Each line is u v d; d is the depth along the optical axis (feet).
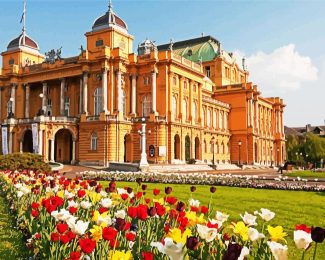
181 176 110.83
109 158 186.50
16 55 239.91
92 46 206.08
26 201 41.52
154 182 106.42
